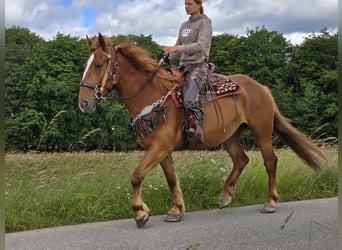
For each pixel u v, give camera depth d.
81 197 5.91
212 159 7.29
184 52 5.62
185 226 5.43
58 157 7.88
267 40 44.47
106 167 7.36
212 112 5.82
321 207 6.34
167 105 5.45
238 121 6.14
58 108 36.41
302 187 7.32
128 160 7.91
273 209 6.09
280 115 6.68
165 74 5.54
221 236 4.95
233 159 6.51
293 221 5.56
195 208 6.40
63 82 37.47
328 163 7.73
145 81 5.45
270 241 4.73
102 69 5.28
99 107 5.53
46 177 6.57
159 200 6.33
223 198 6.30
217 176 6.91
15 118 36.50
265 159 6.33
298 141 6.55
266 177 7.26
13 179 6.50
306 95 40.16
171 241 4.80
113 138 34.88
